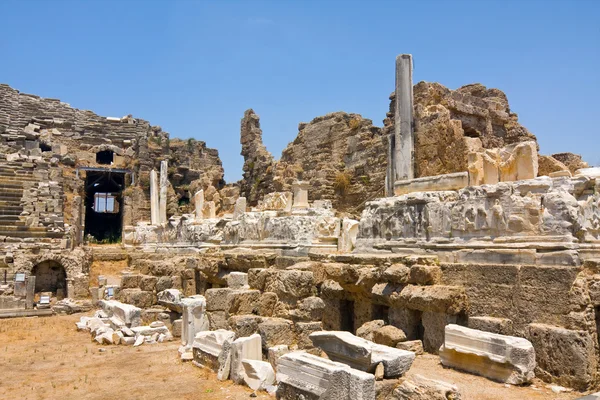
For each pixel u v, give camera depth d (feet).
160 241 108.27
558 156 72.64
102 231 194.90
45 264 93.66
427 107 76.74
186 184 185.06
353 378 26.81
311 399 28.60
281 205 75.82
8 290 82.69
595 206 36.24
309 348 40.47
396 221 48.62
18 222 112.06
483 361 33.01
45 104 194.18
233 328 43.09
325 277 48.60
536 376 32.30
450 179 46.75
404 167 65.72
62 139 183.01
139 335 53.36
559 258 33.65
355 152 124.47
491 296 36.65
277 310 44.04
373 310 44.62
